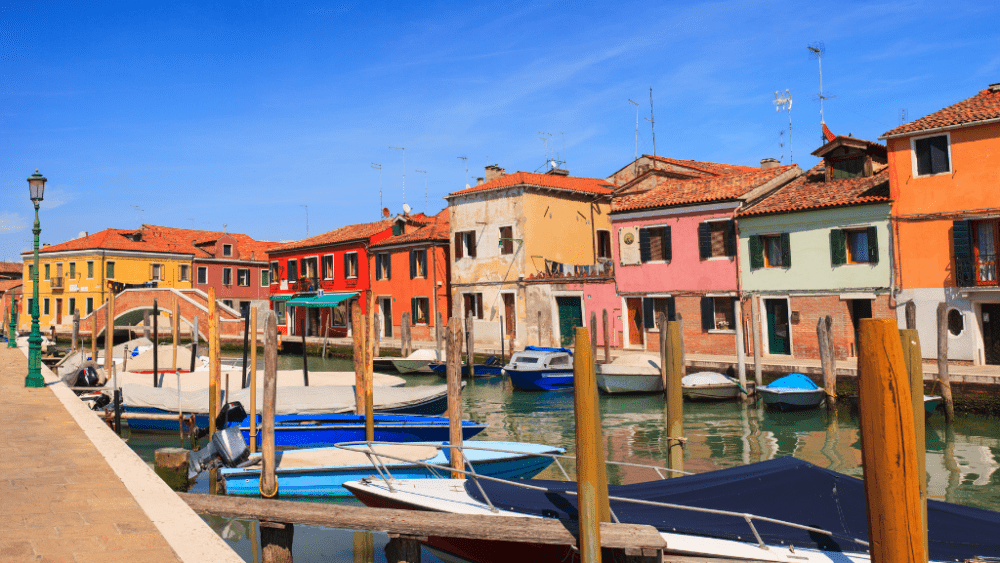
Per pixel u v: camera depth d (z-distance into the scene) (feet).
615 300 93.04
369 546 30.01
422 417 44.11
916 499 14.25
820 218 74.33
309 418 42.75
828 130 87.25
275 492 34.91
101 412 53.26
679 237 86.58
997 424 52.21
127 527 17.07
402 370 92.63
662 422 57.16
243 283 184.65
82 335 153.48
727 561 19.93
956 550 19.26
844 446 47.52
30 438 29.27
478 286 109.29
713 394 65.21
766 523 21.39
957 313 65.77
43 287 175.42
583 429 17.74
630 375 70.23
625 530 18.97
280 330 134.62
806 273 75.51
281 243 199.21
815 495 21.89
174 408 52.47
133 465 24.26
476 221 109.60
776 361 71.41
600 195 111.96
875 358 14.40
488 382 84.84
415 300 120.37
